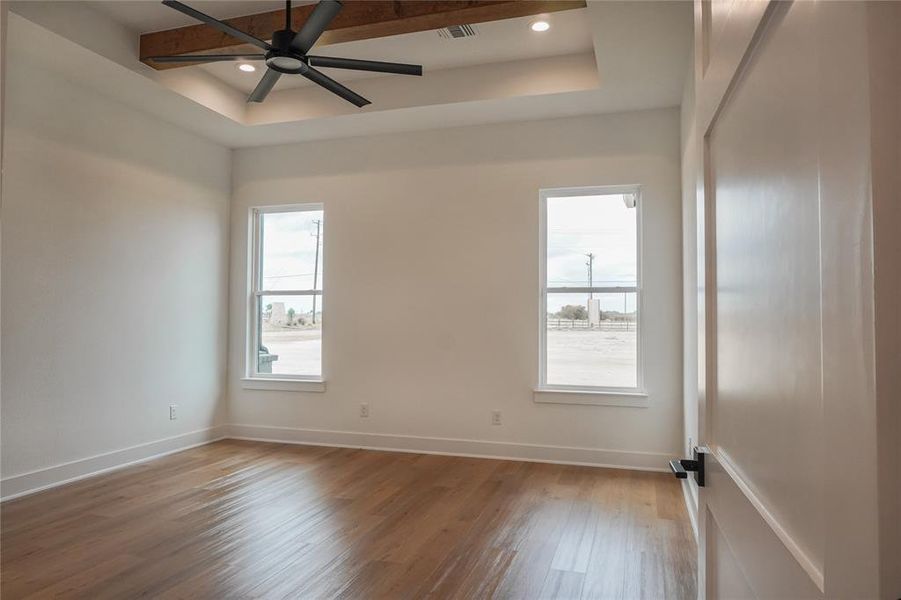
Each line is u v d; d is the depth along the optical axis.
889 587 0.38
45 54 3.61
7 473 3.60
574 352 4.70
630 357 4.58
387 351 5.06
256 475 4.20
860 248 0.41
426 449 4.91
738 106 0.82
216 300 5.39
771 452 0.66
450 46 4.02
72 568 2.65
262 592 2.43
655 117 4.47
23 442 3.69
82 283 4.07
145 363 4.61
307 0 3.46
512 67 4.24
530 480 4.08
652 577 2.58
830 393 0.47
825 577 0.48
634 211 4.61
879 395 0.39
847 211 0.43
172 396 4.88
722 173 0.95
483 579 2.56
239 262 5.54
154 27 3.80
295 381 5.29
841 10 0.44
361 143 5.19
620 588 2.47
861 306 0.41
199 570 2.64
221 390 5.46
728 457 0.92
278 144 5.43
